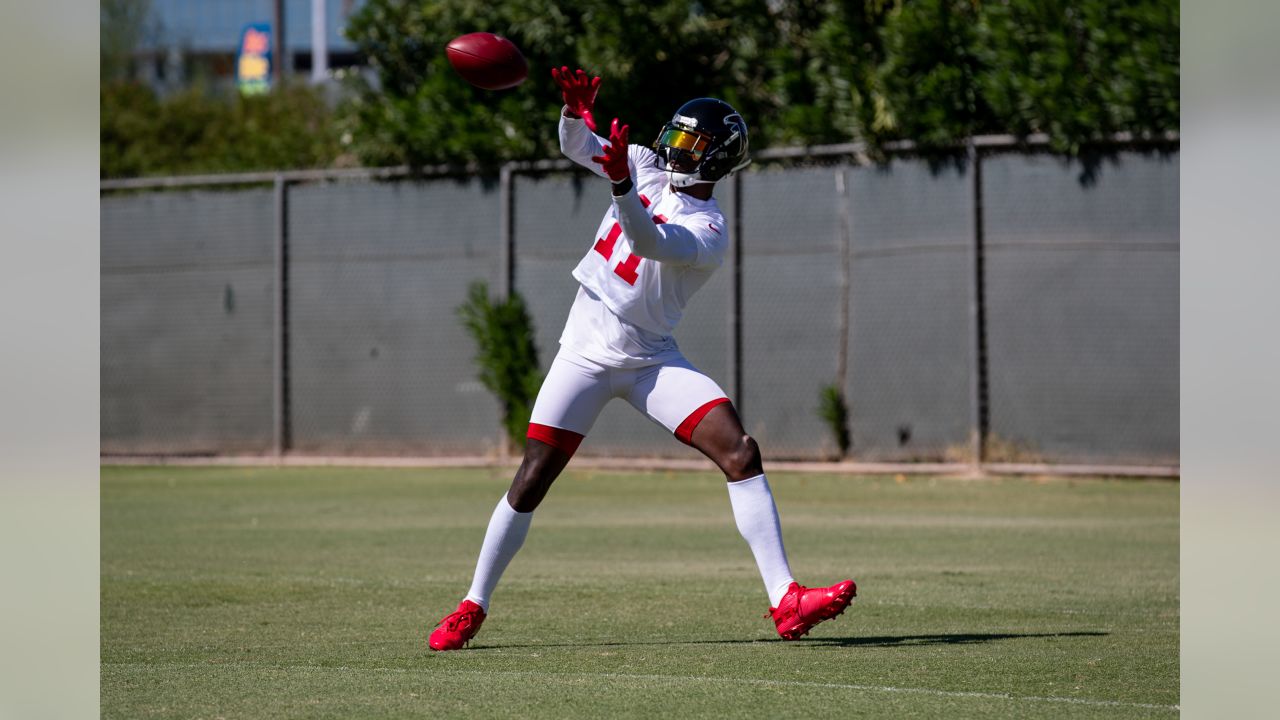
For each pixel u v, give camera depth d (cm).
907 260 4800
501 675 1764
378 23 5847
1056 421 4638
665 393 1975
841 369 4878
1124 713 1559
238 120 8106
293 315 5494
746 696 1631
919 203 4788
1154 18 4509
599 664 1836
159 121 8044
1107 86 4572
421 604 2409
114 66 12306
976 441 4684
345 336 5438
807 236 4922
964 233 4725
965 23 4875
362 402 5416
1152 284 4550
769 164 5297
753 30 5600
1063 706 1591
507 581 2681
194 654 1947
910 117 4791
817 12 5634
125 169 7688
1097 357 4597
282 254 5491
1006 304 4681
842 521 3725
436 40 5744
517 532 1970
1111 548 3195
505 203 5231
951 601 2433
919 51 4859
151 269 5656
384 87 5916
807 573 2805
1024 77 4656
